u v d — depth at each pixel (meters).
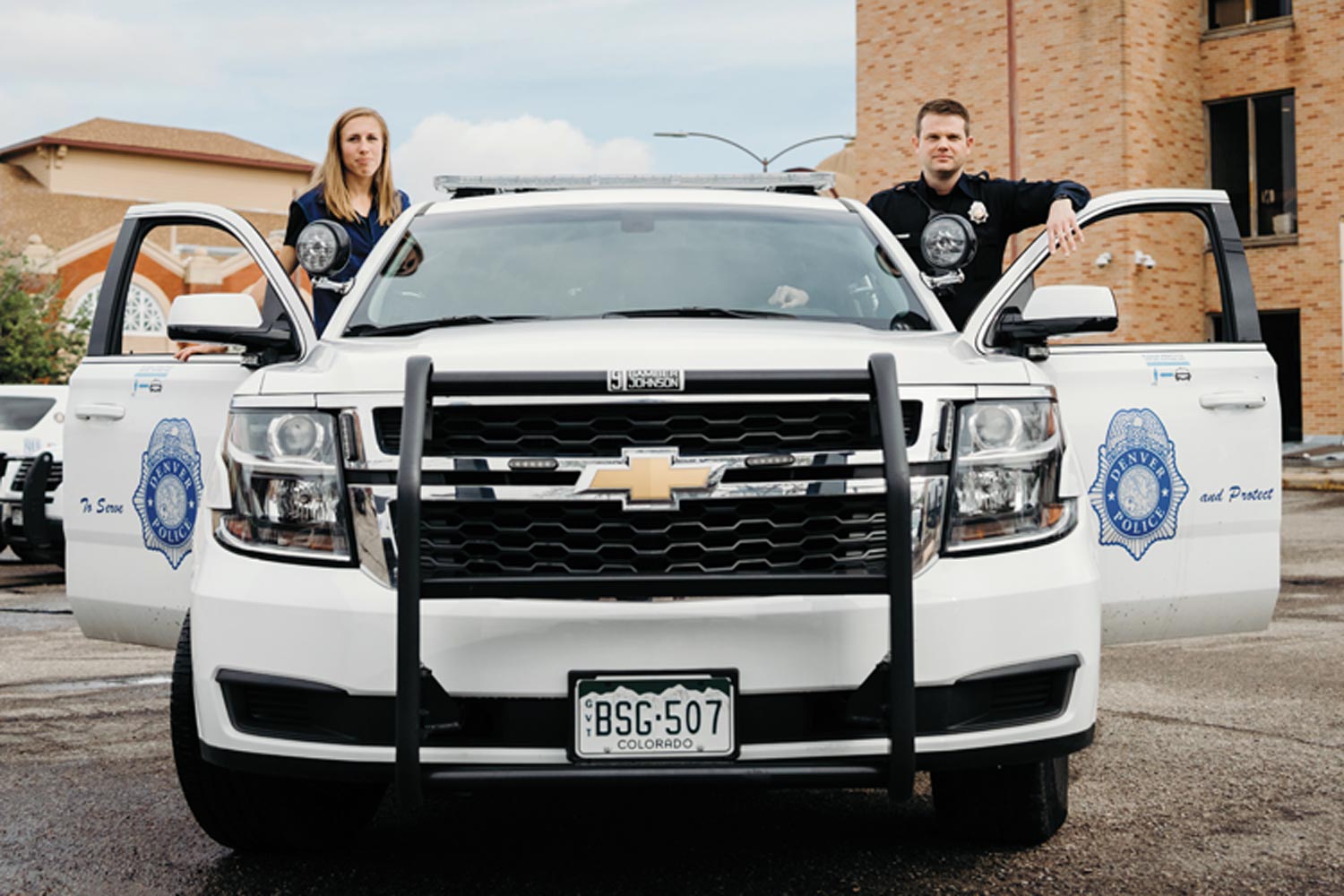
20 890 3.96
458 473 3.42
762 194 5.27
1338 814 4.60
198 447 4.49
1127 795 4.86
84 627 4.80
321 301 5.95
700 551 3.42
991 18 27.64
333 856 4.26
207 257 51.88
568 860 4.17
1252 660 7.55
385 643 3.44
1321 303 26.83
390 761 3.46
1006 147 27.56
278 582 3.55
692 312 4.42
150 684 7.33
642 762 3.37
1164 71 26.88
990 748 3.54
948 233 4.73
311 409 3.60
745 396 3.43
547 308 4.45
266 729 3.59
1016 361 3.80
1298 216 27.08
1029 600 3.55
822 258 4.75
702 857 4.19
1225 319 4.77
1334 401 26.77
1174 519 4.46
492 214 5.03
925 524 3.52
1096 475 4.39
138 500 4.61
